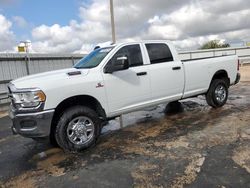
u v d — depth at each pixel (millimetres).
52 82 4641
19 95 4535
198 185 3385
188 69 6691
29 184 3861
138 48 5887
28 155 5129
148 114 7727
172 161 4180
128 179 3707
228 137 5090
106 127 6613
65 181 3834
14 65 12242
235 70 8078
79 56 15562
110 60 5418
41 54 13484
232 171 3686
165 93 6227
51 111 4562
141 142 5230
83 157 4684
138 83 5695
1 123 8695
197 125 6086
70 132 4863
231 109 7488
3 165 4727
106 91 5230
